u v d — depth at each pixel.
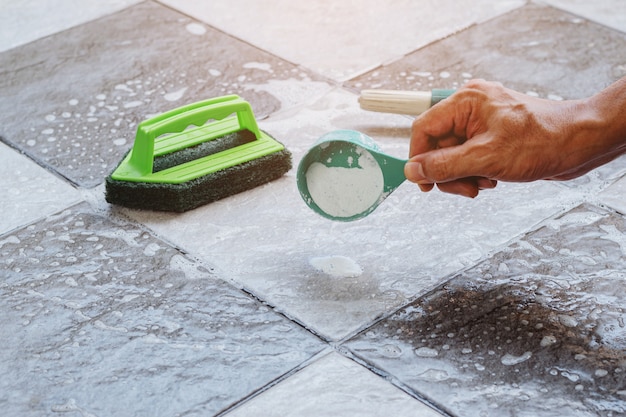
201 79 1.56
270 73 1.58
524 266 1.14
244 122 1.34
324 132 1.42
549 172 1.05
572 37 1.68
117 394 0.97
